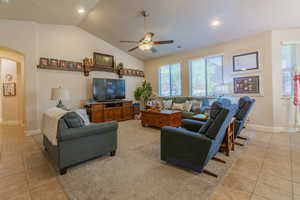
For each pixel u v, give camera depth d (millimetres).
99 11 3992
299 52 3818
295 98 3854
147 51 6180
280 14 3330
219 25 3975
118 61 6254
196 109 4629
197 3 3320
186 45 5281
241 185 1777
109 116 5379
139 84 7148
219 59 4984
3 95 5496
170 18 3938
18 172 2105
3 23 3701
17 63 5207
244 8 3270
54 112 2355
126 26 4598
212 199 1555
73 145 2115
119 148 2973
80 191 1703
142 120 4789
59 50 4645
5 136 3875
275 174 1996
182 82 5922
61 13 3965
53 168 2213
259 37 4070
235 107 2215
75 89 5004
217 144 2135
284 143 3115
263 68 4020
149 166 2258
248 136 3596
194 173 2053
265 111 4039
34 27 4109
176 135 2117
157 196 1608
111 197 1604
